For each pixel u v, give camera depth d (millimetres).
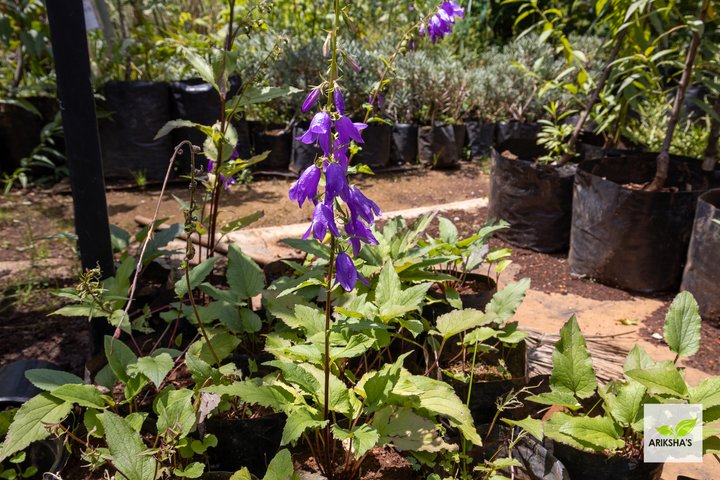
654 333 1239
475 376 944
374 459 796
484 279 1152
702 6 1475
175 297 1106
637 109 1849
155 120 2238
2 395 866
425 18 1056
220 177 1035
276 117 2525
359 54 2445
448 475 761
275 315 899
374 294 965
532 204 1614
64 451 782
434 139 2566
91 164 954
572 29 3572
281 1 2785
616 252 1408
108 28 2516
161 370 743
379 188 2320
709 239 1252
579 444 749
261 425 779
